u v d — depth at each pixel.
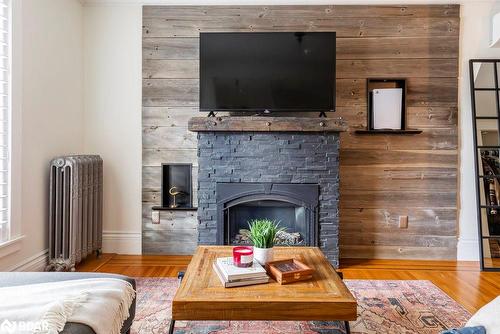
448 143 3.57
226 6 3.60
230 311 1.53
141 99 3.65
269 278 1.78
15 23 2.61
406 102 3.57
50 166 3.04
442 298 2.61
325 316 1.54
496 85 3.54
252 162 3.29
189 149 3.65
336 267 3.28
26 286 1.48
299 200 3.28
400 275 3.12
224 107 3.39
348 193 3.60
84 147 3.67
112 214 3.69
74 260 3.03
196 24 3.61
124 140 3.67
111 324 1.37
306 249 2.35
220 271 1.80
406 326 2.19
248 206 3.47
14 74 2.61
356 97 3.58
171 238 3.66
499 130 3.50
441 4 3.55
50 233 3.02
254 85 3.38
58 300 1.32
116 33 3.64
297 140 3.27
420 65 3.56
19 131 2.67
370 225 3.60
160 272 3.13
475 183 3.53
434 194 3.59
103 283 1.56
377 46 3.57
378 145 3.59
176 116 3.65
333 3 3.58
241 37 3.38
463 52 3.57
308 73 3.37
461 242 3.59
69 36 3.38
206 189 3.30
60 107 3.25
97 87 3.66
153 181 3.66
